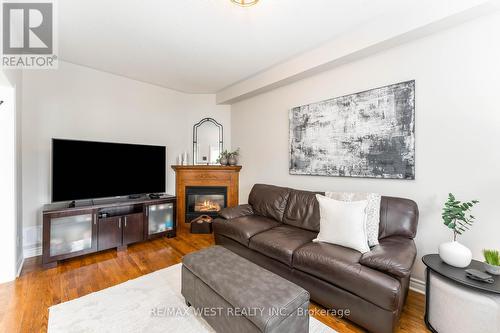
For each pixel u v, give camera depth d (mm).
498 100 1797
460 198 1975
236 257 1883
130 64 3238
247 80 3793
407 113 2250
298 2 1974
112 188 3227
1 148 2264
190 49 2818
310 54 2848
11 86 2314
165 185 3904
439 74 2062
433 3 1902
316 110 3031
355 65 2641
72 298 1991
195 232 3830
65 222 2652
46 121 2984
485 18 1835
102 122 3471
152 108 4023
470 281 1440
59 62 3084
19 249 2566
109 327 1656
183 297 2023
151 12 2111
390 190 2406
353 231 1972
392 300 1483
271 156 3734
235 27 2355
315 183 3104
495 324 1346
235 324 1385
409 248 1866
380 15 2178
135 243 3373
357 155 2633
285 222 2863
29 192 2848
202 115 4527
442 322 1561
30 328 1632
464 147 1952
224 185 4191
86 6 2020
